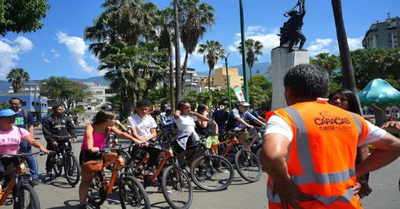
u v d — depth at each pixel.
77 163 6.17
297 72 1.88
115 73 22.84
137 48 23.56
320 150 1.61
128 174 4.38
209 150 6.44
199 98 41.59
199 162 5.88
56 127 6.69
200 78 109.12
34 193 3.70
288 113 1.68
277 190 1.64
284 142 1.54
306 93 1.85
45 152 4.50
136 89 22.91
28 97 60.50
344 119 1.75
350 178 1.69
